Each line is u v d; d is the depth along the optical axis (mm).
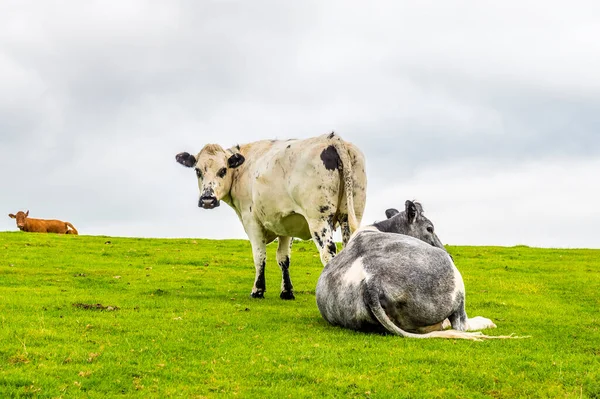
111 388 7203
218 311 12656
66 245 29500
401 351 8547
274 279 20250
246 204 15172
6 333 9719
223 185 15156
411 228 11484
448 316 9508
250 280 19891
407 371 7762
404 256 9352
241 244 32125
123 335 9875
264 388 7203
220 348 8977
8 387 7078
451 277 9367
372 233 10297
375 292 9070
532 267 24109
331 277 10039
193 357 8492
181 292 16484
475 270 23266
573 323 11938
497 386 7352
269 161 13930
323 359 8289
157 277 19938
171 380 7512
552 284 19219
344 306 9680
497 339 9516
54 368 7848
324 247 13086
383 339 9219
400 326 9414
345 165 13031
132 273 20891
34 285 17156
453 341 9125
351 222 12766
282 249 15539
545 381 7551
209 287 17703
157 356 8523
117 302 13891
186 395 6965
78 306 12969
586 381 7543
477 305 14609
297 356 8453
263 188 14000
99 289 16641
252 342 9375
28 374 7555
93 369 7848
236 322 11125
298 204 13469
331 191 13117
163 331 10203
